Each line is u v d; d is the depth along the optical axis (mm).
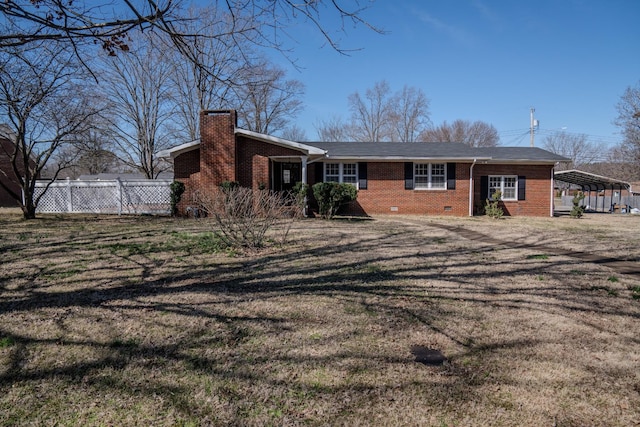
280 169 17812
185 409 2422
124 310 4156
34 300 4504
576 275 5793
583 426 2275
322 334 3539
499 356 3137
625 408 2447
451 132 53844
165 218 14391
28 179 14078
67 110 13320
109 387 2660
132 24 3297
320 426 2260
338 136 45188
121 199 16438
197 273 5766
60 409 2420
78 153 16562
